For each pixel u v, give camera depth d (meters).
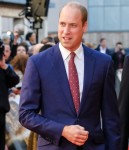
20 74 12.10
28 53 14.77
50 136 5.96
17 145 10.59
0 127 10.10
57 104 6.08
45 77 6.13
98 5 52.41
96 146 6.15
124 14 52.44
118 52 27.70
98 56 6.31
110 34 52.59
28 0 18.98
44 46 11.40
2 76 10.16
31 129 6.05
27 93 6.11
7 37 13.70
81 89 6.14
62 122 6.04
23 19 31.00
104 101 6.25
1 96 10.11
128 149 8.13
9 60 14.79
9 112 10.78
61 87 6.11
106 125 6.26
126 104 7.70
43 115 6.14
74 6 6.02
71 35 6.04
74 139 5.81
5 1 29.89
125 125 7.69
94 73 6.20
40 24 18.98
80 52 6.25
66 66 6.20
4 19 33.47
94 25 52.59
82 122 6.08
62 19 6.04
